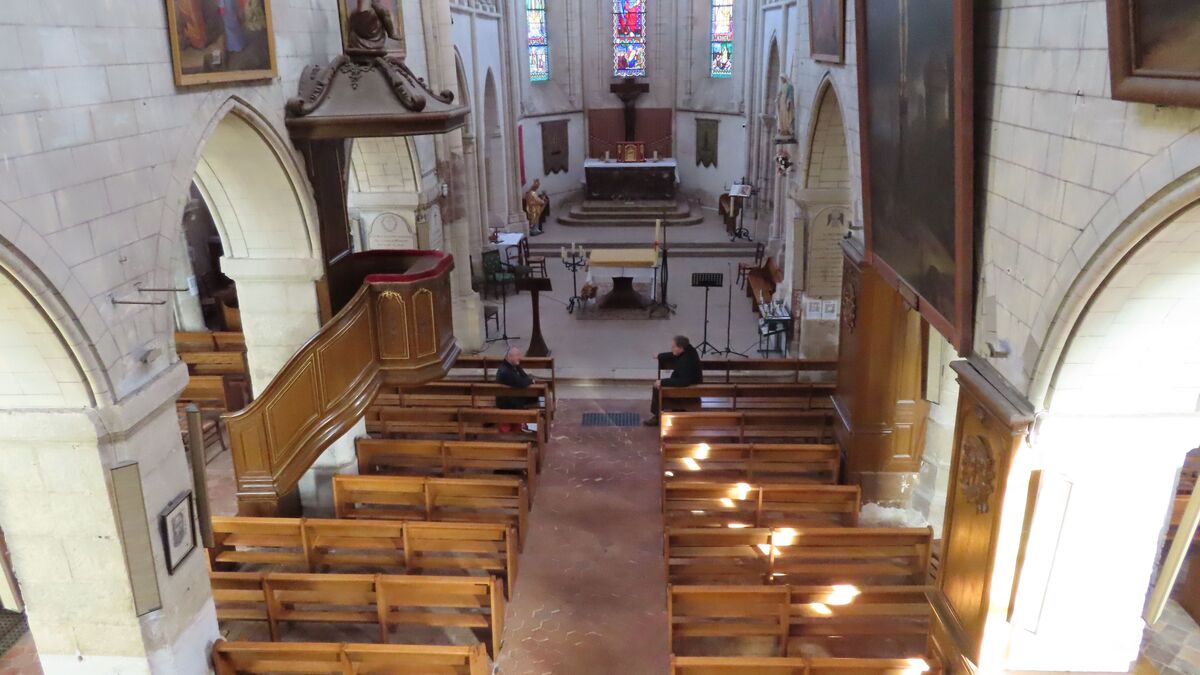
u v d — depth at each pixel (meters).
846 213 14.37
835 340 15.04
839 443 11.14
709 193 27.97
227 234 9.46
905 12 6.54
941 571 6.94
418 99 8.98
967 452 6.25
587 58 27.86
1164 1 3.49
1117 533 5.71
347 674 7.06
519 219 24.39
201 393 12.63
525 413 11.59
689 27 26.78
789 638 7.97
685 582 8.73
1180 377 5.11
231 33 7.44
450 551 8.95
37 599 6.62
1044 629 6.04
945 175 6.00
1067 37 4.63
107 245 5.94
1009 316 5.56
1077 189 4.58
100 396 5.96
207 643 7.27
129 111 6.12
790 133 15.29
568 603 8.73
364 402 9.32
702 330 17.72
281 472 8.66
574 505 10.72
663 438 11.66
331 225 9.81
